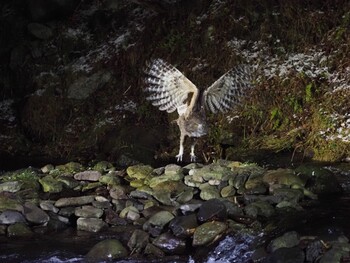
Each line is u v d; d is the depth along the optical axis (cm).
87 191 796
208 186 751
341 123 912
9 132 1113
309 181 739
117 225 695
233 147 955
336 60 995
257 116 973
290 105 970
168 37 1125
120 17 1202
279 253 539
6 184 780
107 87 1121
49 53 1183
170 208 718
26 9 1233
